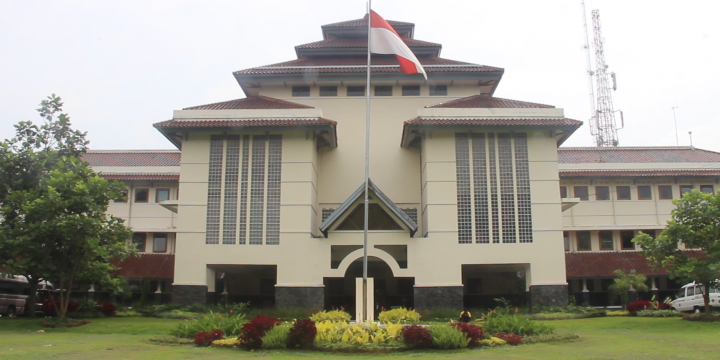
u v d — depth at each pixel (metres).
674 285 35.44
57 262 23.31
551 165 29.38
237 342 16.17
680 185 36.53
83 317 25.61
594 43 65.25
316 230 31.88
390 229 29.06
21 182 24.03
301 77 33.81
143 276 33.25
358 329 16.86
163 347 16.16
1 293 26.52
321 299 28.09
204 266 28.64
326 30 39.47
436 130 29.58
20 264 22.06
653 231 36.41
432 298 28.05
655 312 26.80
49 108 25.94
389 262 28.31
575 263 34.94
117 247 24.42
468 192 29.16
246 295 34.12
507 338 17.22
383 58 37.16
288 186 29.28
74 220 21.94
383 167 33.31
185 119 30.00
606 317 26.72
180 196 29.36
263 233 28.92
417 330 15.88
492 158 29.48
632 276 31.39
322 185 33.06
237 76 33.47
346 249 30.59
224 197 29.34
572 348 15.98
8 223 23.22
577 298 35.03
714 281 23.50
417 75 33.53
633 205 36.38
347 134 33.81
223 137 29.91
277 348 15.61
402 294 33.75
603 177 36.06
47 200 22.08
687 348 15.84
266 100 32.88
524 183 29.30
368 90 23.53
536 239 28.69
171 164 38.19
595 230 36.22
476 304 33.84
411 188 32.94
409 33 40.44
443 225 28.77
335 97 34.38
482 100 32.31
